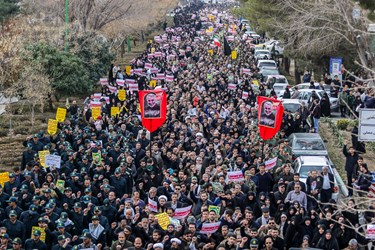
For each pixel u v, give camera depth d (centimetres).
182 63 7631
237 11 8888
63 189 2808
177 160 3341
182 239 2389
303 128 4434
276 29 6394
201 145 3606
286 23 6372
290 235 2602
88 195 2725
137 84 5597
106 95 5278
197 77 6325
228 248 2362
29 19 6875
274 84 6109
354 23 3672
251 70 6938
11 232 2511
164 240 2389
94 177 3025
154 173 3131
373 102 4600
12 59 5434
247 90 5506
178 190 2755
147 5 10469
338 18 5144
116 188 3062
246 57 8012
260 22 6744
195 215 2755
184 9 19112
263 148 3466
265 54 8206
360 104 4716
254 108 4581
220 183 2938
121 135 3766
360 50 3606
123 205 2666
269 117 3453
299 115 4391
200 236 2472
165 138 3803
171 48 9062
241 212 2692
